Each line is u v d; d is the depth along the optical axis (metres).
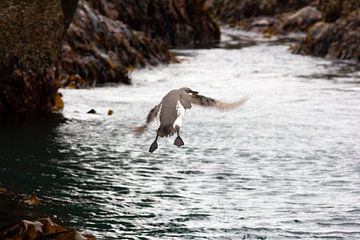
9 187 40.88
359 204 39.06
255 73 95.31
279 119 63.00
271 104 70.38
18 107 62.41
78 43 85.00
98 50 88.38
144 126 16.25
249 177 44.41
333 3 122.81
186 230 34.84
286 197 40.34
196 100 16.33
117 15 132.00
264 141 54.38
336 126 60.16
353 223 36.00
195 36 146.25
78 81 78.25
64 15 66.31
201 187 42.09
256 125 60.34
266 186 42.47
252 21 183.12
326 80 88.25
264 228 35.22
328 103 71.12
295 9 182.50
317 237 34.03
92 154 49.38
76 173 44.41
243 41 149.38
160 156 49.47
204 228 35.16
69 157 48.25
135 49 99.81
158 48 104.62
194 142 53.81
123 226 35.12
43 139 53.12
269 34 165.12
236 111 66.62
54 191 40.47
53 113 62.91
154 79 88.25
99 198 39.47
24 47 61.88
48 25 62.56
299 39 152.38
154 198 39.72
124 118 62.00
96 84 80.56
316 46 117.62
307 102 71.62
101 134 55.69
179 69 99.31
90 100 70.31
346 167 46.97
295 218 36.75
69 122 59.56
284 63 107.25
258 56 117.44
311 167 46.94
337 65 104.81
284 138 55.50
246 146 52.75
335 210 38.03
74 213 36.78
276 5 185.50
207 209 38.00
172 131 15.65
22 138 53.12
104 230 34.47
